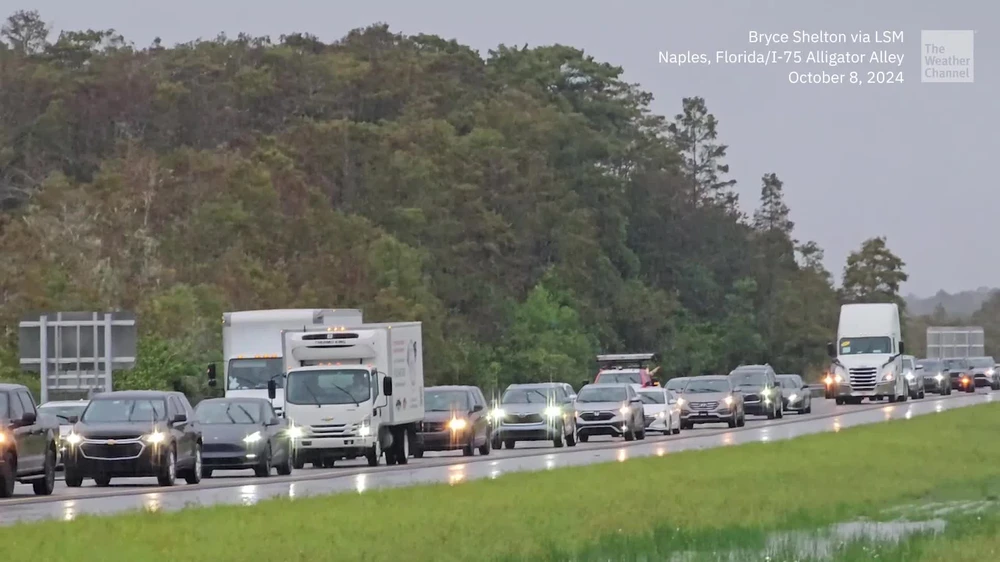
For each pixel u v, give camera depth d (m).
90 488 118.38
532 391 181.75
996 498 100.69
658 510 90.38
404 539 75.25
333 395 146.62
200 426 130.88
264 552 70.31
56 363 176.88
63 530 77.75
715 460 133.25
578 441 192.75
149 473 117.19
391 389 149.00
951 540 74.44
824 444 153.62
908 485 109.06
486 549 71.81
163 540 74.19
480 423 166.25
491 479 113.38
